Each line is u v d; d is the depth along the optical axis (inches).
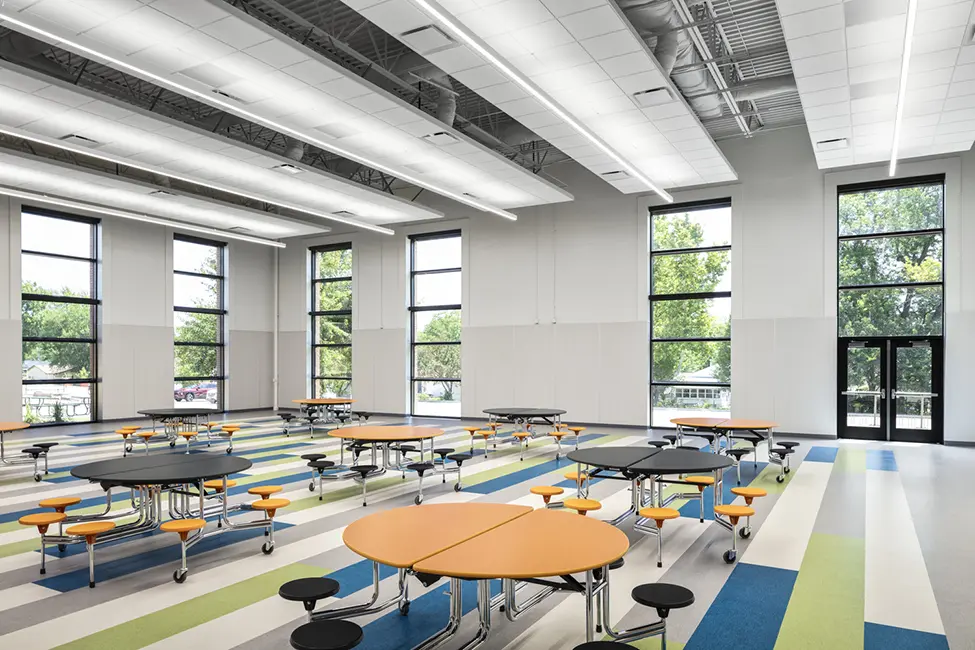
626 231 545.6
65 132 337.7
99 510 256.4
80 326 568.1
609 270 551.5
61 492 290.4
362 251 673.0
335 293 704.4
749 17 325.1
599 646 98.5
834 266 471.5
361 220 573.9
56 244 553.0
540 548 116.0
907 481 309.7
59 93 287.9
